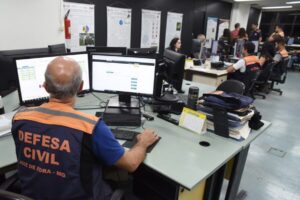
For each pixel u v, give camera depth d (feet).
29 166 3.10
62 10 12.12
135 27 18.25
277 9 37.76
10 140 4.41
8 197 2.40
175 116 6.08
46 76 3.13
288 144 10.38
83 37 14.88
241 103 5.07
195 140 4.91
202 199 5.03
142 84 5.68
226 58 18.15
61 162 2.94
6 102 6.15
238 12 30.63
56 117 3.06
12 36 10.39
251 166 8.52
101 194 3.38
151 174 4.83
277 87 20.98
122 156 3.42
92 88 5.85
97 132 3.11
